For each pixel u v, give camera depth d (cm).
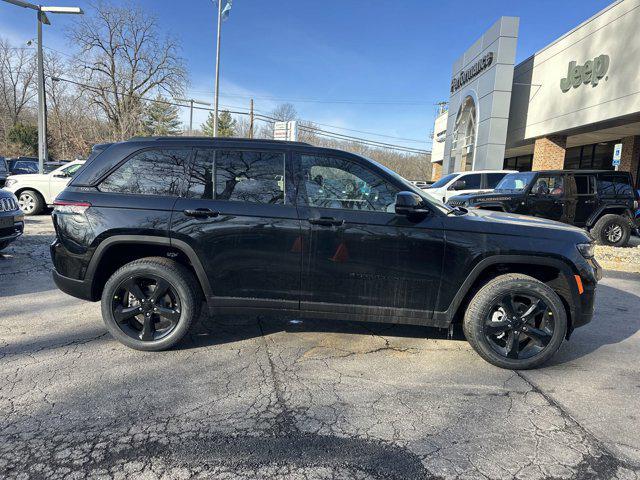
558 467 238
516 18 1845
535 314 354
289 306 363
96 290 375
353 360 368
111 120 3694
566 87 1653
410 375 344
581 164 2259
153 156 370
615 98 1406
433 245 349
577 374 354
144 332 370
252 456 240
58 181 1245
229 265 357
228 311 367
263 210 356
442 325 361
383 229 350
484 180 1301
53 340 394
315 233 352
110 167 370
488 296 352
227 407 289
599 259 806
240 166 365
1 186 1505
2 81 5006
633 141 1816
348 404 298
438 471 232
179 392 307
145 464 230
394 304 359
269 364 356
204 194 363
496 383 335
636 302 577
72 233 361
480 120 2047
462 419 283
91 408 283
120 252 379
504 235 352
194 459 236
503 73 1883
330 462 237
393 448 251
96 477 219
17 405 284
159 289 366
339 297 359
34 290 549
